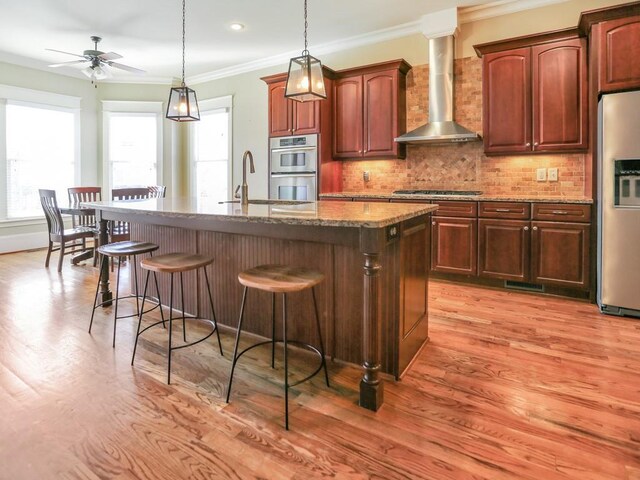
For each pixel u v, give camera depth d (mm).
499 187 4188
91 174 6352
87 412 1742
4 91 5332
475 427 1651
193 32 4625
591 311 3133
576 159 3809
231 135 6141
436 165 4500
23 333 2643
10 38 4777
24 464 1423
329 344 2273
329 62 5102
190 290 2920
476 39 4141
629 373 2107
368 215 1852
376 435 1601
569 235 3363
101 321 2885
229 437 1583
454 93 4270
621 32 2988
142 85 6496
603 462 1439
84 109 6230
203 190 6582
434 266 4004
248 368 2176
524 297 3514
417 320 2324
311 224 1751
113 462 1438
